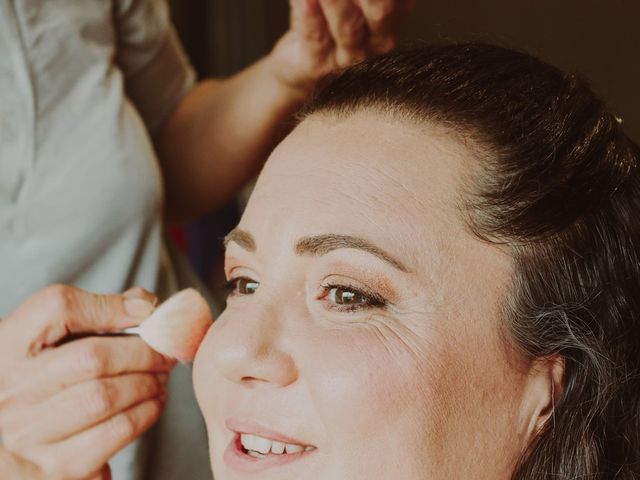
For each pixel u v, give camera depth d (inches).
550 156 39.9
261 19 101.7
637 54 87.7
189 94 63.5
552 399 40.4
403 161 39.3
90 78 53.1
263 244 40.8
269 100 58.2
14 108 50.8
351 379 37.2
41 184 51.2
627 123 88.7
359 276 38.4
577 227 40.3
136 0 58.0
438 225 38.4
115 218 52.7
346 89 42.2
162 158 62.9
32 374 43.8
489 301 38.7
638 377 41.9
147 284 54.6
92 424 43.9
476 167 39.1
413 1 50.9
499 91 40.9
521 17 91.4
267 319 39.2
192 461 56.6
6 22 50.3
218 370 40.1
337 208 39.0
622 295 41.6
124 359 43.8
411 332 37.9
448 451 38.3
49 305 44.1
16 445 44.6
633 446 41.5
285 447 39.3
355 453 37.5
